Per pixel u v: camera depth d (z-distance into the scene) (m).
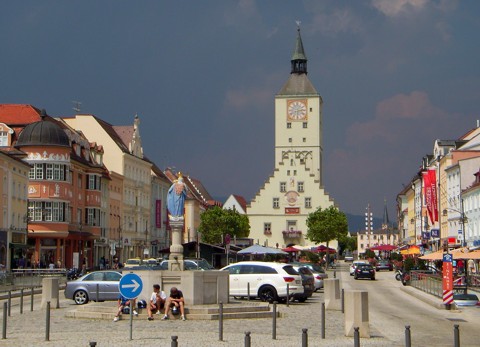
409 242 150.00
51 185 82.38
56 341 23.36
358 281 74.19
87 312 31.28
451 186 94.19
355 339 19.36
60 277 63.19
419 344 24.30
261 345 22.77
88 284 39.50
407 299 48.38
